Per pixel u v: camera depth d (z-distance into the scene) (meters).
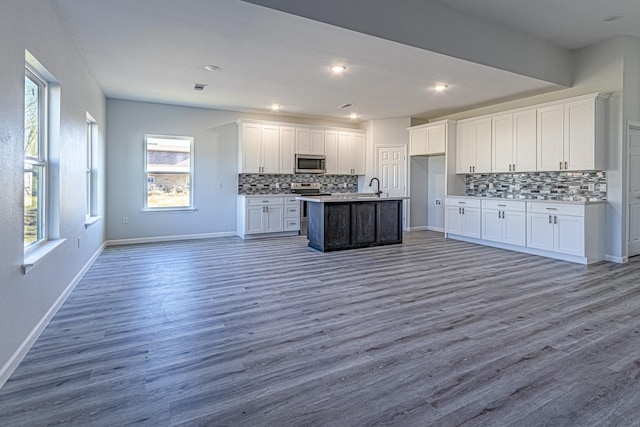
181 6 2.95
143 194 6.46
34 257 2.43
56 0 2.84
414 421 1.63
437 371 2.07
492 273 4.29
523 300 3.30
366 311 3.03
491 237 6.02
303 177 7.96
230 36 3.53
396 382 1.96
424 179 8.17
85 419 1.64
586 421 1.63
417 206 8.09
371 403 1.77
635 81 4.86
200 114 6.89
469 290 3.61
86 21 3.20
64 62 3.25
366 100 6.25
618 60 4.75
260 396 1.83
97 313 2.96
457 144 6.93
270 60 4.21
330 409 1.72
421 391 1.87
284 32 3.44
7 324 1.99
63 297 3.19
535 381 1.96
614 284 3.80
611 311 3.00
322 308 3.10
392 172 8.05
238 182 7.32
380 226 6.16
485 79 4.91
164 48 3.86
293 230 7.40
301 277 4.11
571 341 2.45
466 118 6.93
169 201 6.72
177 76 4.86
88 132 5.05
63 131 3.20
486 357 2.23
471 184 7.05
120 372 2.05
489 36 4.32
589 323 2.75
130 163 6.34
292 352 2.30
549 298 3.35
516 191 6.22
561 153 5.19
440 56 4.04
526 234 5.45
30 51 2.40
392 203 6.29
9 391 1.86
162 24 3.27
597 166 4.86
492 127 6.23
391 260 5.02
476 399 1.80
